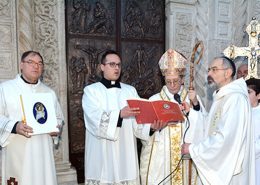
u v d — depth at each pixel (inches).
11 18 154.1
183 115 110.7
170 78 118.0
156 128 102.3
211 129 103.3
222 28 211.9
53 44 168.7
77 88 186.7
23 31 156.5
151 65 208.7
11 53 154.8
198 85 211.8
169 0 202.2
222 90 101.0
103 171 118.4
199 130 113.7
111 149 118.3
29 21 157.9
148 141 120.5
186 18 207.0
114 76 125.1
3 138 103.0
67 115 179.2
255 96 120.3
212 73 103.6
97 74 192.4
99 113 115.0
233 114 94.1
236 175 98.3
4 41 153.1
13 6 154.1
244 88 101.2
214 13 209.0
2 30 152.4
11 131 101.5
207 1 211.3
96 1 191.5
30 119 102.8
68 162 175.0
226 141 92.9
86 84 189.3
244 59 190.9
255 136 117.6
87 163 123.5
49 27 167.5
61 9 170.1
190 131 114.0
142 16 205.2
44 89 117.7
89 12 189.6
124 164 120.3
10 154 109.2
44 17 166.1
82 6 186.9
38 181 109.1
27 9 156.9
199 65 210.7
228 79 102.9
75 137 186.4
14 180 109.7
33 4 162.6
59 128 118.2
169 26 203.6
